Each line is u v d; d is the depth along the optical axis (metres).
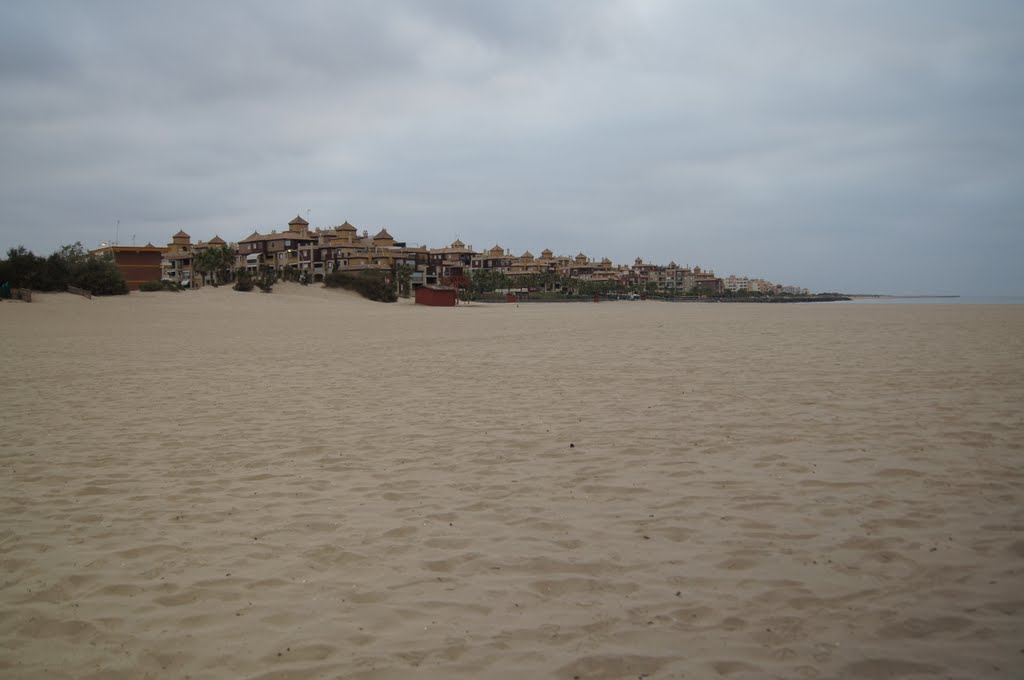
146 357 24.06
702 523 6.54
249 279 94.56
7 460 9.84
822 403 12.23
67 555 6.26
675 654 4.27
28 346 28.36
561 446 9.81
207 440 10.98
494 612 4.91
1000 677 3.90
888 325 33.72
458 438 10.62
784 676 3.99
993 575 5.18
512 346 26.58
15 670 4.32
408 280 124.81
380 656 4.36
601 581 5.36
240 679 4.15
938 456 8.51
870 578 5.21
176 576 5.73
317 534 6.65
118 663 4.39
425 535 6.52
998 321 35.03
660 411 12.09
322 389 16.22
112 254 90.25
